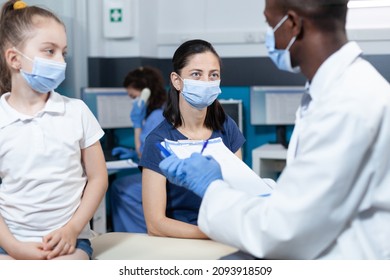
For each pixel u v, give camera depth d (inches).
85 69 157.0
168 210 66.7
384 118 37.3
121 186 123.7
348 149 36.3
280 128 142.6
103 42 158.7
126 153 138.9
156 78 138.5
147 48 159.9
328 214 37.0
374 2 138.8
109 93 148.6
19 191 51.3
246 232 39.8
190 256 52.5
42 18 52.7
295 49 42.5
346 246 38.9
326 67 40.6
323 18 40.3
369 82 38.3
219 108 71.1
